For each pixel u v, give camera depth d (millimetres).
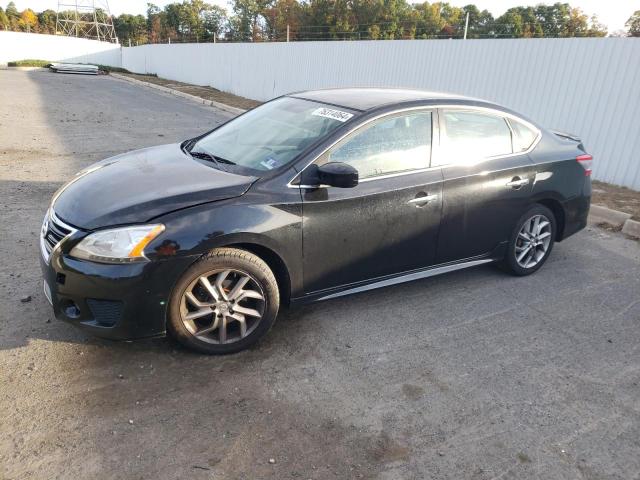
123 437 2609
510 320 4035
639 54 7586
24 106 14445
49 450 2496
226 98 19797
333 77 15383
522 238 4688
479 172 4172
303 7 52156
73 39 41875
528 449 2711
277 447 2611
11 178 7086
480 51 10180
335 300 4176
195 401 2902
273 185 3361
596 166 8367
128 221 2988
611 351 3686
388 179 3742
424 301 4258
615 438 2832
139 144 10062
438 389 3146
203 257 3109
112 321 3029
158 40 68688
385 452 2627
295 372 3221
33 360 3146
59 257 3004
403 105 3908
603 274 5016
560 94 8734
